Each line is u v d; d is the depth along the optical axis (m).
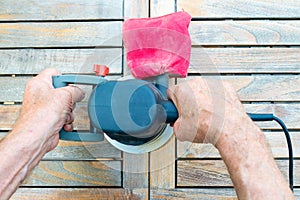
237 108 0.60
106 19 1.02
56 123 0.60
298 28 1.01
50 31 1.02
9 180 0.55
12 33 1.03
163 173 0.96
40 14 1.03
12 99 1.01
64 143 0.98
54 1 1.03
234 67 1.00
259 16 1.01
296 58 1.00
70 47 1.02
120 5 1.01
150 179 0.97
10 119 1.00
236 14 1.01
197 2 1.01
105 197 0.97
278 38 1.01
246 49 1.00
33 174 0.98
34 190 0.98
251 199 0.52
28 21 1.03
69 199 0.97
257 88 1.00
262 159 0.54
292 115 0.98
